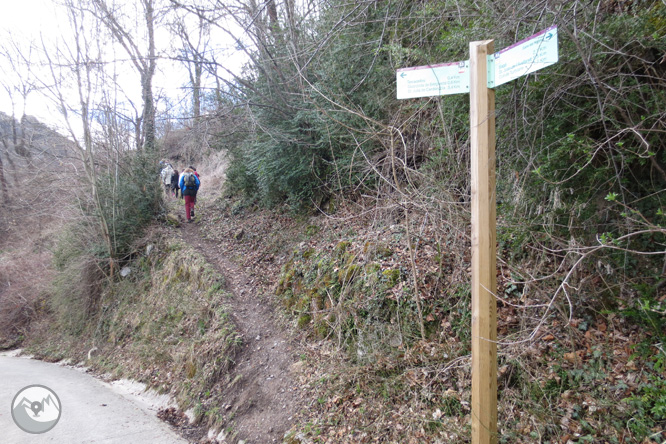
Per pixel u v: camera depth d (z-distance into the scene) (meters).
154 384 7.07
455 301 4.63
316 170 8.60
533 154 3.67
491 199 2.55
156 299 9.50
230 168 12.52
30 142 12.47
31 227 15.38
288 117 8.21
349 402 4.46
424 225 5.20
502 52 2.50
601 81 3.00
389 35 5.96
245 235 10.26
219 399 5.77
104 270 11.47
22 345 12.16
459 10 4.16
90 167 11.16
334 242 7.04
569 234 3.70
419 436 3.71
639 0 3.22
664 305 3.16
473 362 2.59
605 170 3.31
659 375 3.05
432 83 2.78
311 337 5.91
